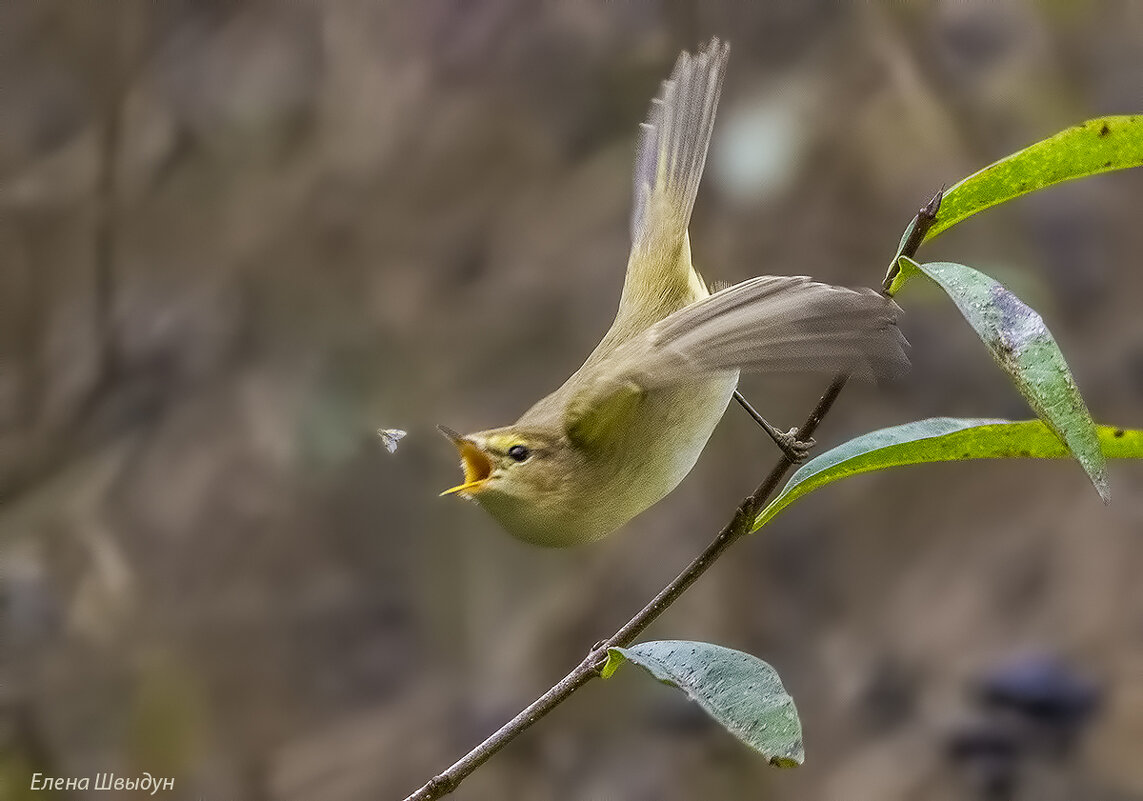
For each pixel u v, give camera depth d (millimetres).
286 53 5359
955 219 3809
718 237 4582
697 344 3809
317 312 5094
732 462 4629
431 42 5309
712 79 3900
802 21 4855
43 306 5086
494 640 4730
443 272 5102
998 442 3816
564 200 5109
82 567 4680
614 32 5117
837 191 4715
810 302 3799
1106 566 4621
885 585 4770
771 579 4773
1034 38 4820
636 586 4668
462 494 3879
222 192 5246
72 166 5199
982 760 4152
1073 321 4797
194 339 5094
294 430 4953
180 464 4953
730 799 4250
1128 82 4734
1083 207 4883
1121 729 4148
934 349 4773
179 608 4754
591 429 3869
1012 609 4602
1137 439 3807
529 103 5199
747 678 3801
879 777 4234
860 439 3822
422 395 4934
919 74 4785
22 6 5285
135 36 5285
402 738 4586
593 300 4969
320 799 4469
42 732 4293
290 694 4711
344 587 4887
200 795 4426
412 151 5234
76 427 4992
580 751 4438
